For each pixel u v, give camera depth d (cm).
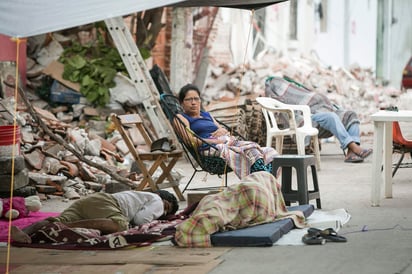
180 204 1218
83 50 1912
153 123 1823
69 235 904
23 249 887
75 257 839
